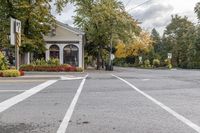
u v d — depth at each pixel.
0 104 13.71
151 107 12.85
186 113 11.45
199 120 10.16
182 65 98.06
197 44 92.75
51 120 10.19
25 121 10.07
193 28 100.00
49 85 23.69
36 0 51.47
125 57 113.69
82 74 40.62
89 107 12.82
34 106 13.11
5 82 26.94
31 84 24.69
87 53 74.31
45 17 52.56
